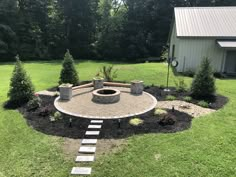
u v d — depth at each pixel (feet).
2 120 29.30
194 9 75.56
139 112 31.40
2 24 106.52
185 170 19.35
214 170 19.30
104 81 49.73
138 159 20.90
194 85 38.45
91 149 22.44
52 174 19.15
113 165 20.18
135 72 62.13
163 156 21.24
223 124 27.68
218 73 62.23
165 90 42.98
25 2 116.88
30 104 33.42
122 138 24.44
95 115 30.32
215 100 36.76
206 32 64.95
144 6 122.83
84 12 124.47
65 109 32.65
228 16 71.61
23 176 18.92
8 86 50.06
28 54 111.55
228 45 60.70
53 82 53.78
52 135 25.25
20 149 22.68
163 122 27.50
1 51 103.55
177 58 68.95
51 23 121.39
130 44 122.72
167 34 124.36
